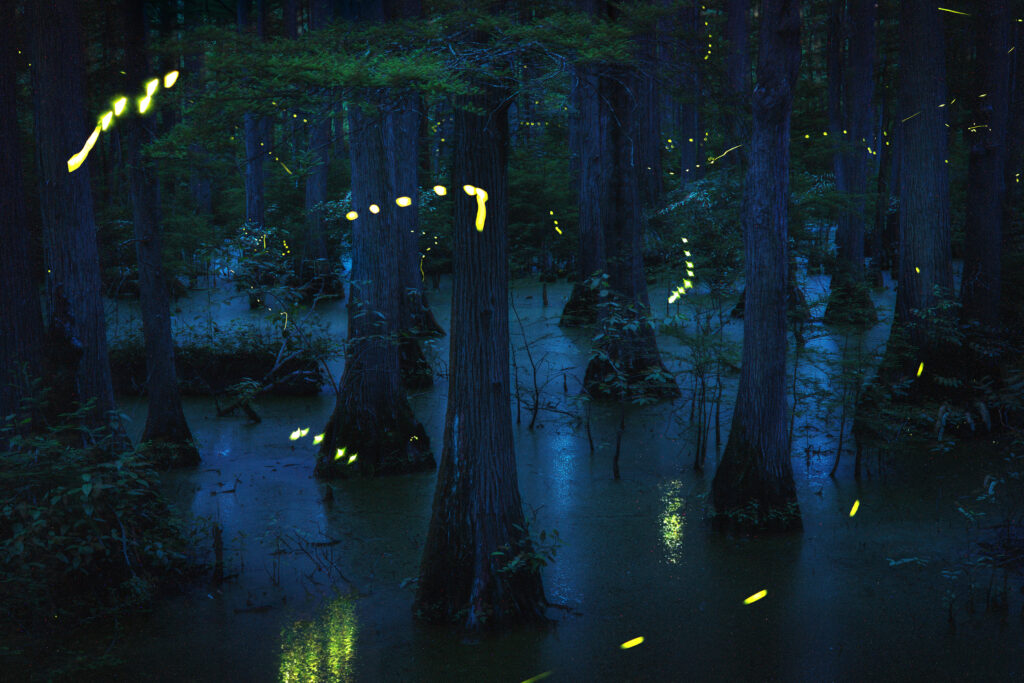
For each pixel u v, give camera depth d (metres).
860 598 6.85
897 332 11.61
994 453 10.55
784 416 8.33
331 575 7.50
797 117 25.64
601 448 11.33
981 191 11.61
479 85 5.82
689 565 7.58
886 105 27.86
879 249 23.19
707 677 5.68
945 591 6.93
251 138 19.83
